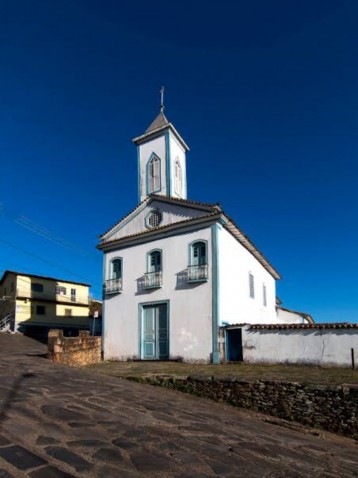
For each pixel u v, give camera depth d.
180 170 23.31
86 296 41.22
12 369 10.45
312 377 10.91
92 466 3.89
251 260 22.17
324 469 5.18
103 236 21.67
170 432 5.61
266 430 7.46
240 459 4.84
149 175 22.62
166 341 17.77
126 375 12.31
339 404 8.91
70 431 4.98
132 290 19.52
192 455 4.68
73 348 16.02
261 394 10.02
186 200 18.47
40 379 9.02
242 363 15.21
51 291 38.06
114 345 19.47
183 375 11.62
